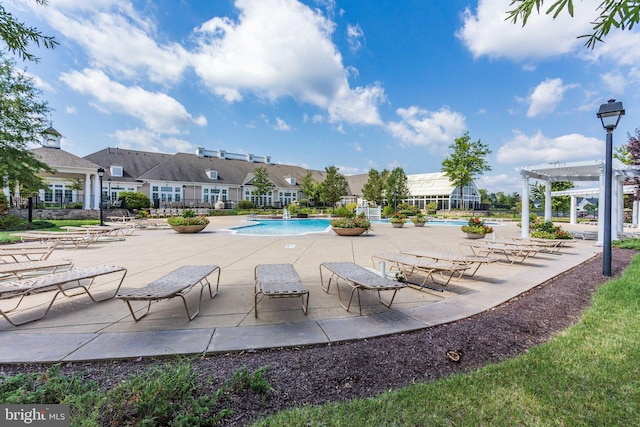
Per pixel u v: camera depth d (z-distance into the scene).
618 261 7.51
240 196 42.59
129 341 2.89
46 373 2.19
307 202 45.62
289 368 2.50
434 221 27.31
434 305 4.07
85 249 9.12
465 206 42.19
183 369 2.22
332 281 5.38
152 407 1.86
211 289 4.80
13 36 2.77
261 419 1.91
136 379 2.11
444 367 2.57
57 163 24.08
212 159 44.00
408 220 27.38
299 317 3.60
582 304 4.23
